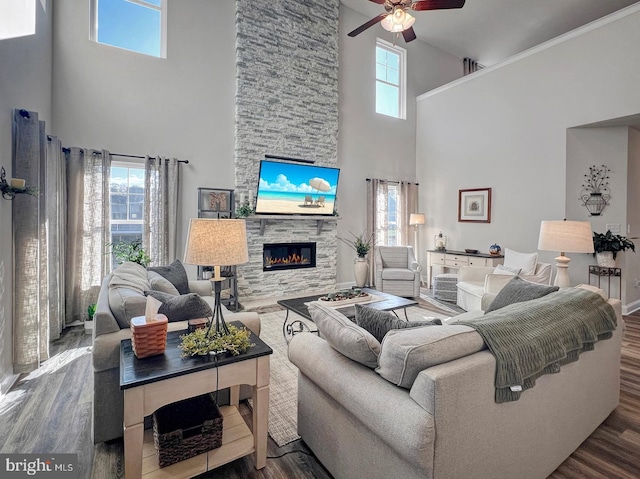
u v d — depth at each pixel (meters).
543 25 6.40
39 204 2.94
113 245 4.35
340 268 6.42
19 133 2.74
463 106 6.39
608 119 4.48
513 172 5.61
